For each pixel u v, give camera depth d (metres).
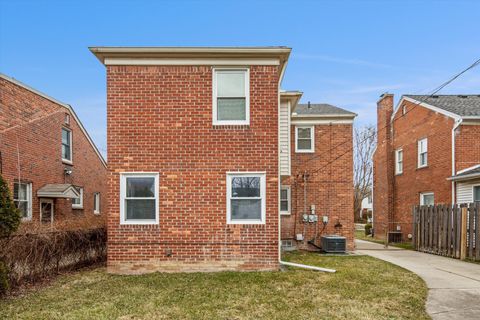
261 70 9.11
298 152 14.73
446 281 8.21
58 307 6.10
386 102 20.86
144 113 9.01
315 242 14.41
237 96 9.12
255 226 8.93
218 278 8.05
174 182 8.97
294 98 11.34
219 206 8.95
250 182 9.04
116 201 8.91
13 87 12.78
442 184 15.66
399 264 10.62
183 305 6.20
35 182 14.01
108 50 8.79
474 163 14.59
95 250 10.34
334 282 7.88
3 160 12.16
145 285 7.53
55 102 15.57
